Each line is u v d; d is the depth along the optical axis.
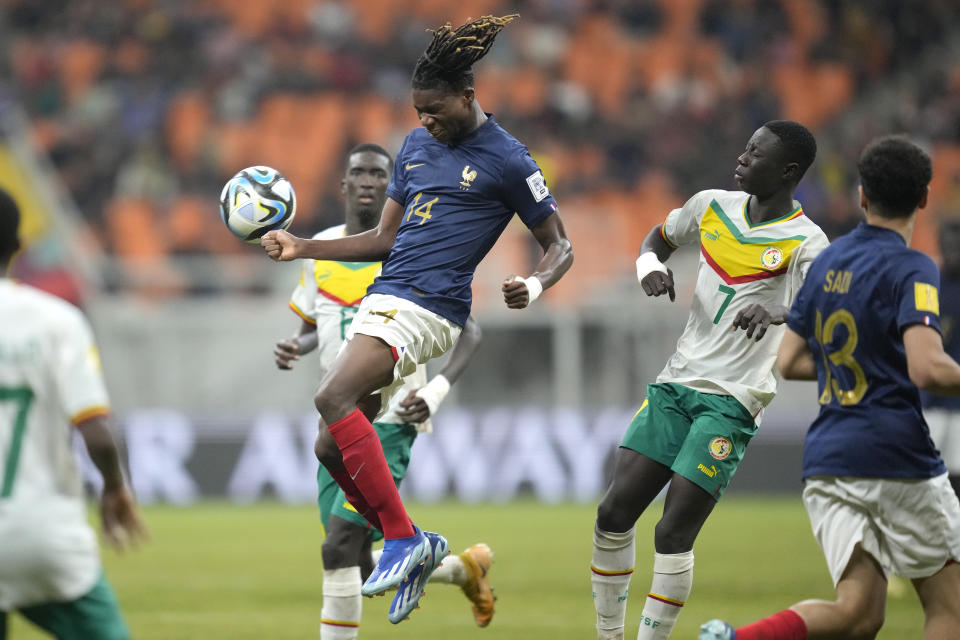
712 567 33.50
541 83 79.62
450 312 17.33
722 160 76.12
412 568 16.50
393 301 17.05
